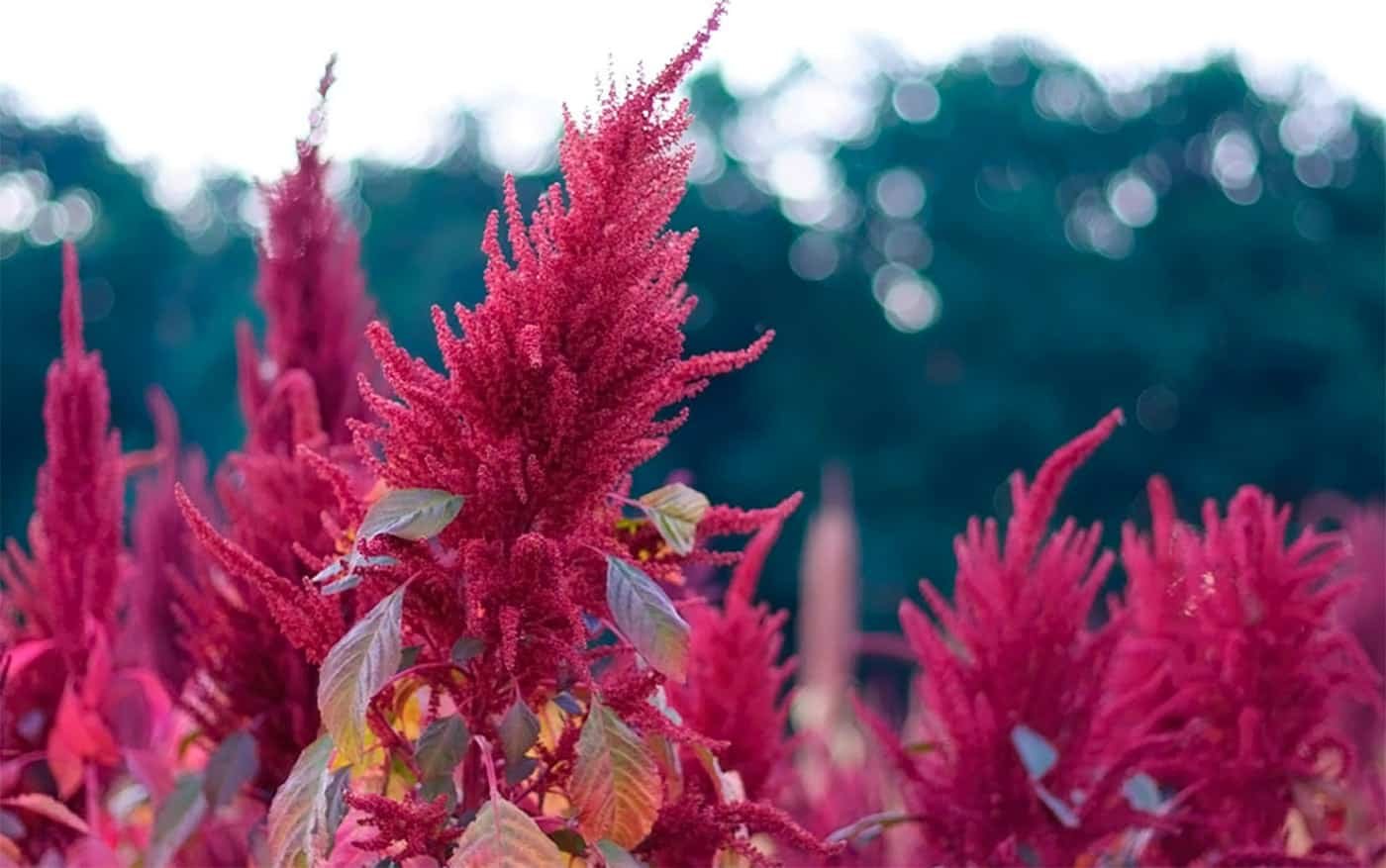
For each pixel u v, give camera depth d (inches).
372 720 79.2
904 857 131.4
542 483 73.0
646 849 79.9
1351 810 133.6
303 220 123.5
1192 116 1561.3
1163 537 134.0
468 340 74.2
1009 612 111.9
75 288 125.3
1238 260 1441.9
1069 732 111.2
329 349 129.0
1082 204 1566.2
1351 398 1348.4
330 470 82.3
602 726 74.8
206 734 113.3
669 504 81.7
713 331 1470.2
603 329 73.5
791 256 1512.1
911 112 1633.9
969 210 1514.5
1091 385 1369.3
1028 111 1573.6
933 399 1376.7
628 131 73.2
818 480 1295.5
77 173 1557.6
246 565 77.0
